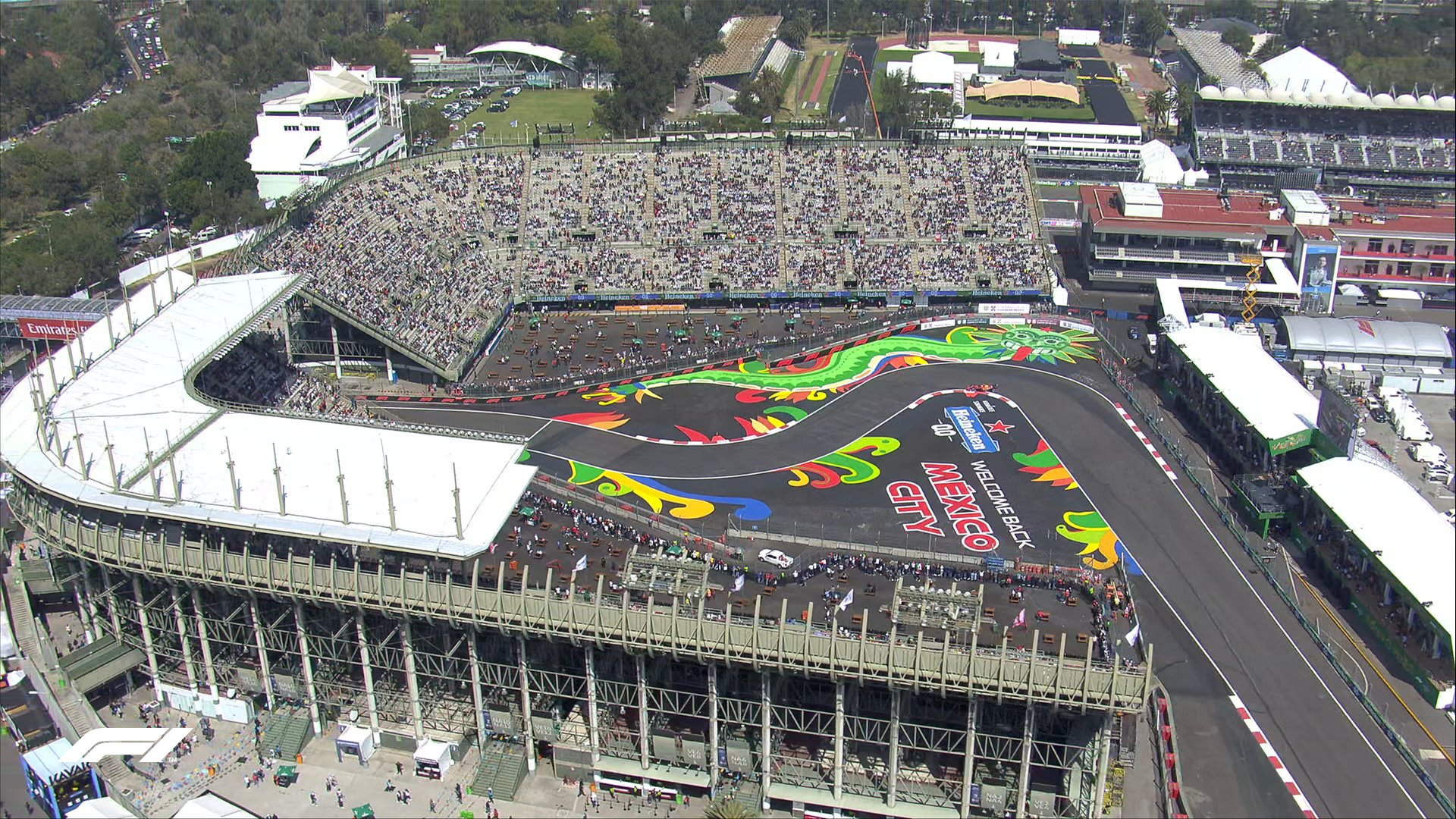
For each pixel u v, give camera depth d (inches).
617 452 7839.6
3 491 7150.6
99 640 5698.8
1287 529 6781.5
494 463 5561.0
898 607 4778.5
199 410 6151.6
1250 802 4808.1
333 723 5497.1
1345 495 6279.5
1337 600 6171.3
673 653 4751.5
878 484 7391.7
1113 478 7450.8
